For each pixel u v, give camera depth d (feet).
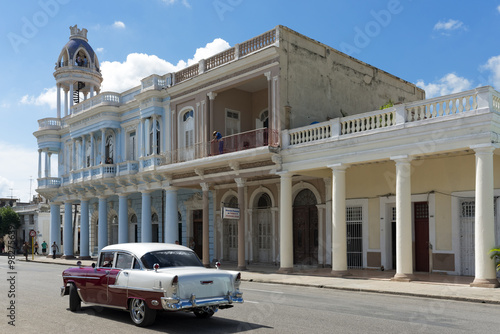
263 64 72.33
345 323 30.19
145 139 94.63
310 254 76.54
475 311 35.09
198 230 96.12
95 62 133.59
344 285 51.57
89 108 108.68
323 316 32.76
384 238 67.05
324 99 76.54
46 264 104.68
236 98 85.76
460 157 59.93
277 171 68.95
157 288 29.09
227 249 90.63
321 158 63.31
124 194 101.19
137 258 32.14
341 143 60.70
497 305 38.55
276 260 80.69
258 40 74.38
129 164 96.12
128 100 103.45
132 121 99.19
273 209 81.46
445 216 60.95
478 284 47.50
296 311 34.99
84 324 31.01
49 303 40.04
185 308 28.86
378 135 56.80
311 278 59.62
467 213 59.52
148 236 93.97
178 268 31.71
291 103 71.31
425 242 63.82
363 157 58.44
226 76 77.77
